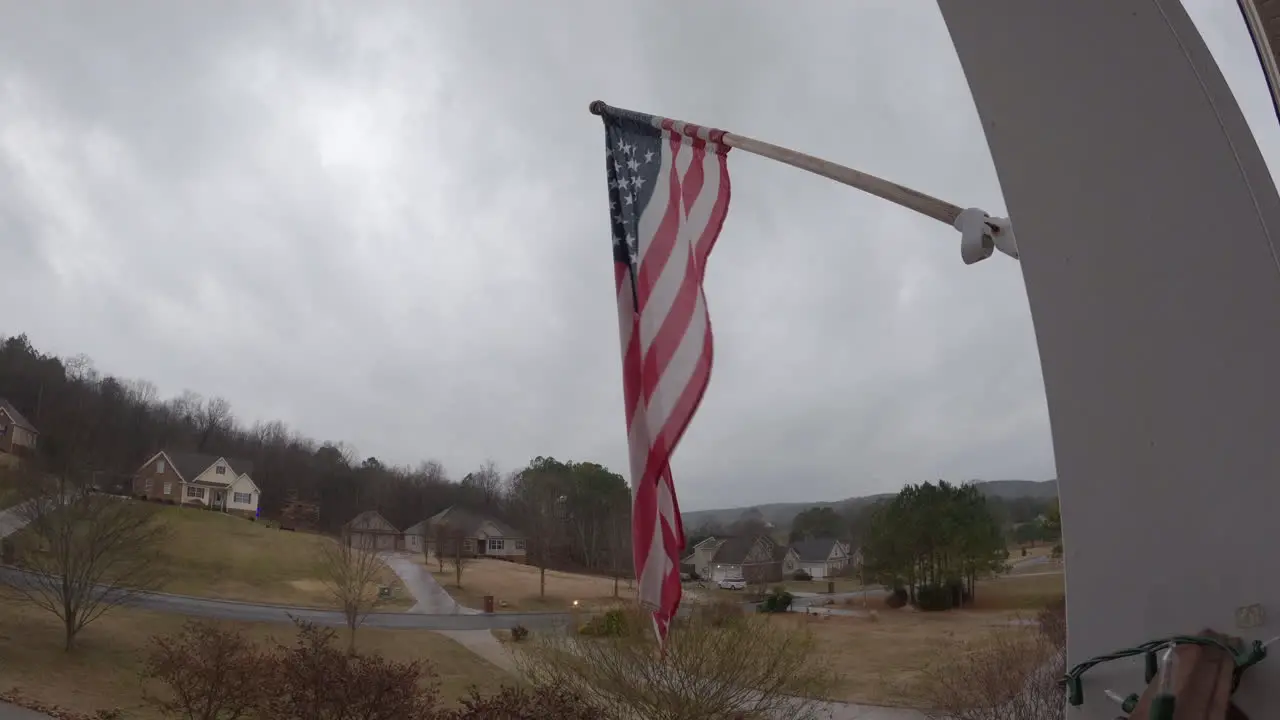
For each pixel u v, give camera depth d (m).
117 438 88.06
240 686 20.27
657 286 4.21
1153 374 1.59
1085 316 1.68
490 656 33.97
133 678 25.52
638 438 4.08
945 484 50.66
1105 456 1.64
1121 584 1.61
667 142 4.39
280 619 37.84
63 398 87.62
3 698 22.42
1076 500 1.67
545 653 19.69
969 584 48.16
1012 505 63.50
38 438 75.25
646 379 4.11
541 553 75.38
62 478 31.16
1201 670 1.43
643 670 17.67
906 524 49.16
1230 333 1.52
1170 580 1.55
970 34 1.83
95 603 29.67
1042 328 1.74
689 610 19.88
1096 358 1.67
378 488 102.25
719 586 65.56
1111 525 1.63
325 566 50.06
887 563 50.44
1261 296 1.50
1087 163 1.69
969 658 24.22
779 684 18.33
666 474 4.00
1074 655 1.64
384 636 36.81
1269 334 1.48
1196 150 1.57
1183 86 1.58
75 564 29.09
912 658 30.39
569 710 16.02
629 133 4.54
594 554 79.62
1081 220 1.69
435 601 51.78
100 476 53.41
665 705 17.62
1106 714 1.59
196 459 81.12
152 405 100.56
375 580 54.12
